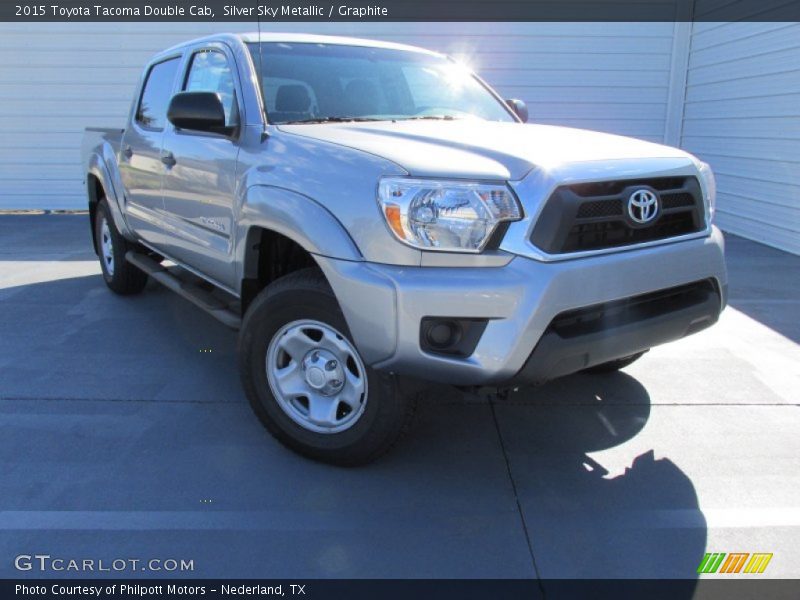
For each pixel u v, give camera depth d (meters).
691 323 2.88
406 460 3.03
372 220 2.49
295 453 3.03
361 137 2.90
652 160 2.84
